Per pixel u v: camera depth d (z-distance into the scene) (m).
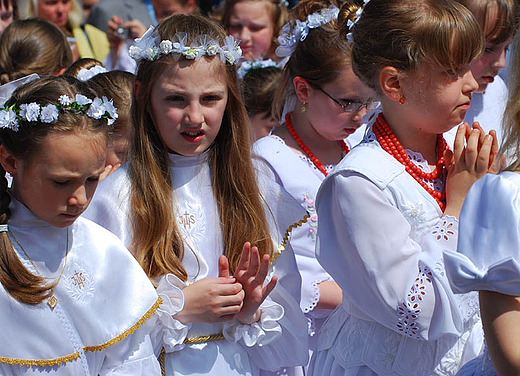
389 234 3.46
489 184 2.79
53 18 8.87
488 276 2.63
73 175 3.11
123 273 3.47
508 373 2.55
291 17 5.21
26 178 3.15
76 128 3.09
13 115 3.10
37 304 3.21
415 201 3.56
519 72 2.92
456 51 3.43
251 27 8.05
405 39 3.48
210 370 3.80
